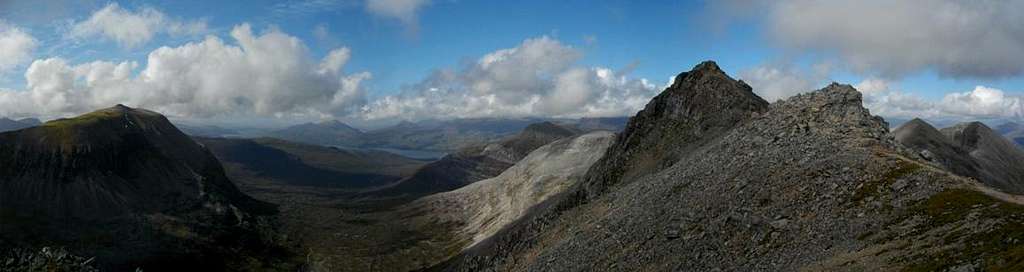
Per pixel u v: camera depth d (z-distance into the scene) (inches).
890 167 2743.6
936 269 1726.1
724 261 2615.7
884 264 1927.9
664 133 6983.3
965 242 1812.3
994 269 1560.0
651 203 4097.0
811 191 2861.7
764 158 3644.2
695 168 4347.9
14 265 4419.3
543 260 4404.5
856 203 2541.8
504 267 5580.7
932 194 2308.1
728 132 5319.9
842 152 3171.8
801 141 3651.6
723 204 3233.3
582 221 5049.2
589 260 3688.5
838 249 2218.3
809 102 4355.3
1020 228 1724.9
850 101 4072.3
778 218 2723.9
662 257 3063.5
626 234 3745.1
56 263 4564.5
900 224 2196.1
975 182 2436.0
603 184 6761.8
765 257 2454.5
